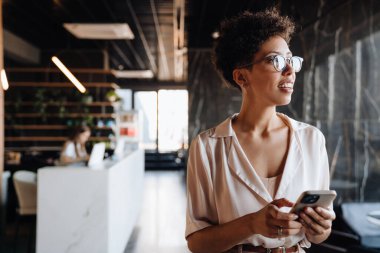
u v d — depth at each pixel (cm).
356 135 473
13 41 974
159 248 543
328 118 498
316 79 511
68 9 787
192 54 1091
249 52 124
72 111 1123
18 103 1079
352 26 471
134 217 656
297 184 125
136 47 1242
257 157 130
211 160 132
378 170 462
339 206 414
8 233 616
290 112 543
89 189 419
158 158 1708
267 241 123
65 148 682
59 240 418
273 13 129
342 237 390
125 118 1202
